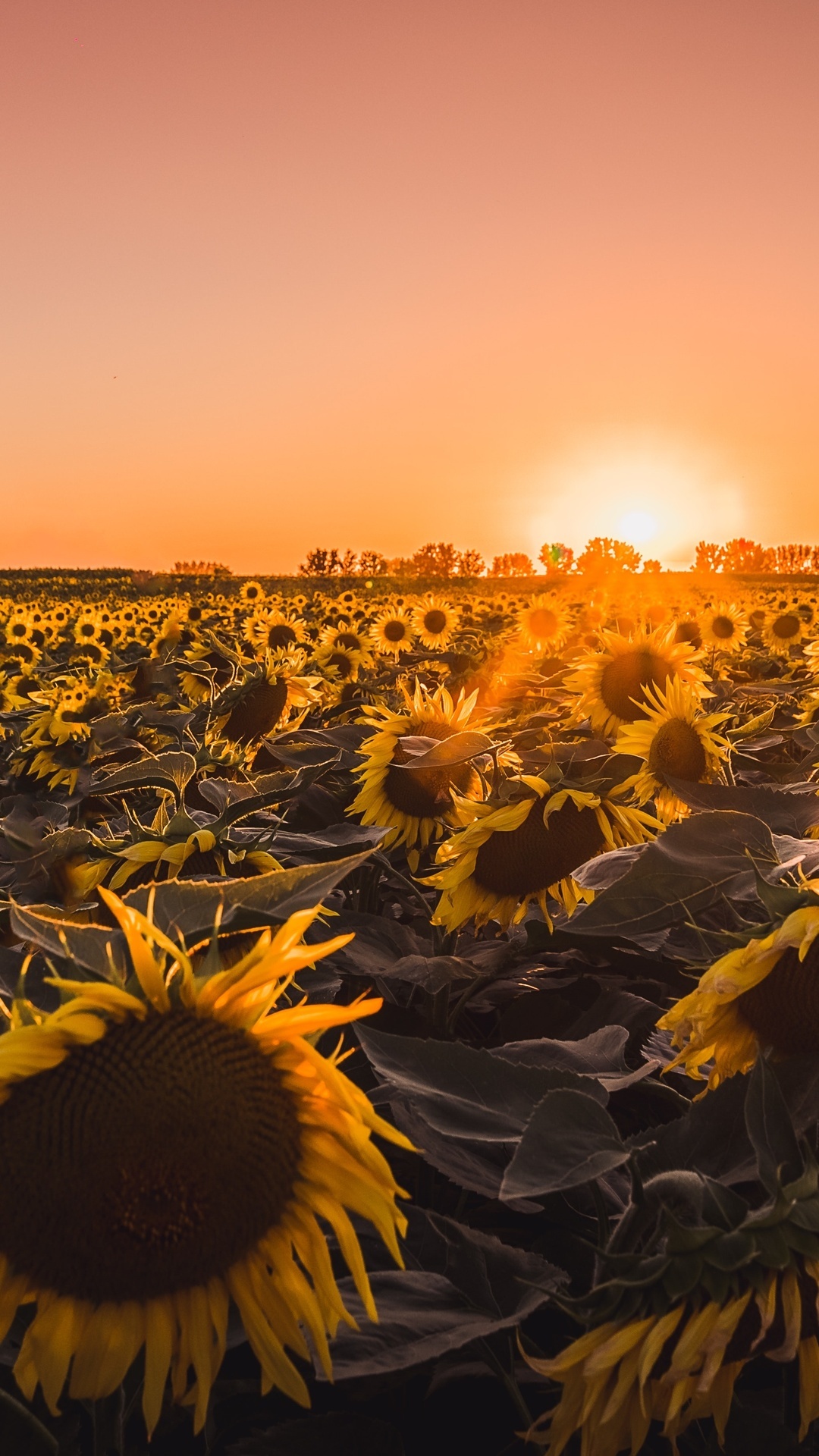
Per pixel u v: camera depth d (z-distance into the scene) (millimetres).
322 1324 1501
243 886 1530
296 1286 1510
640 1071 1883
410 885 4012
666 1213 1367
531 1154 1535
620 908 1947
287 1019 1470
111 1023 1425
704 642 10969
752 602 20094
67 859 2604
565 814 3273
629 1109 2977
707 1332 1321
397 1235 2062
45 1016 1379
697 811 2215
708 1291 1341
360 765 4340
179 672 8391
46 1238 1419
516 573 132500
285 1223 1513
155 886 1531
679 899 1941
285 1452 1963
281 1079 1494
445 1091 1755
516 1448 2115
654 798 3869
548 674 7641
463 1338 1641
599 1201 1848
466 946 3664
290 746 4543
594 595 16797
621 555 38875
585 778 3330
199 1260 1464
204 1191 1431
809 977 1711
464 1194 2736
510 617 15641
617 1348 1353
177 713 6215
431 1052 1792
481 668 8852
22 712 7742
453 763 3227
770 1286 1317
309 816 4406
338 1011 1479
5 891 2693
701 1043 1801
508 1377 1869
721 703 6391
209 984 1429
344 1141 1501
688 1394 1361
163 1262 1448
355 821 4426
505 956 3352
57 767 6367
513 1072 1788
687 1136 1695
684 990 3189
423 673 9883
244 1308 1511
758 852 1962
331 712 7738
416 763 3242
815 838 2256
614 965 3693
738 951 1727
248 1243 1494
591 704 5289
